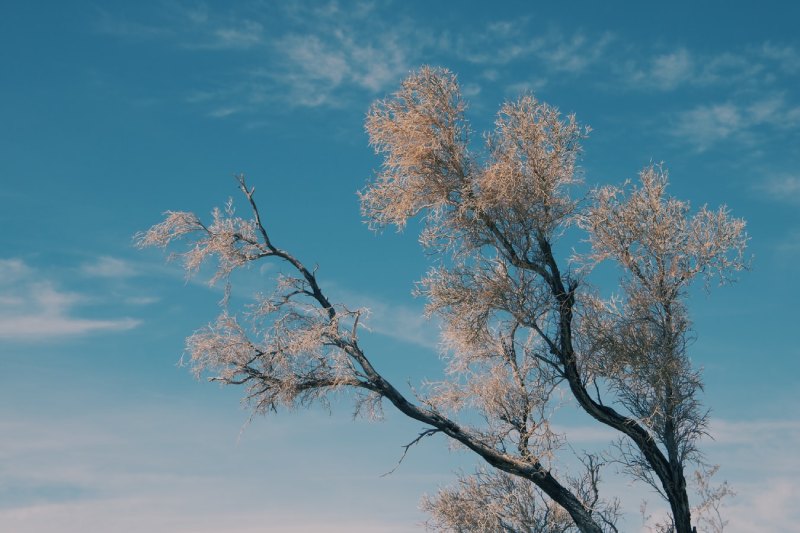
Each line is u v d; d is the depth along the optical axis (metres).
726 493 13.88
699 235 14.23
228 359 13.95
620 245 14.41
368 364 14.40
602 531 14.61
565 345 14.27
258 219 14.75
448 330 14.87
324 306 14.48
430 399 14.91
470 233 13.66
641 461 14.56
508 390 14.96
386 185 13.85
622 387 14.59
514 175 13.30
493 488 16.14
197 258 14.41
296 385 13.95
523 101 13.52
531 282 14.02
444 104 13.49
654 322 14.38
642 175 14.60
